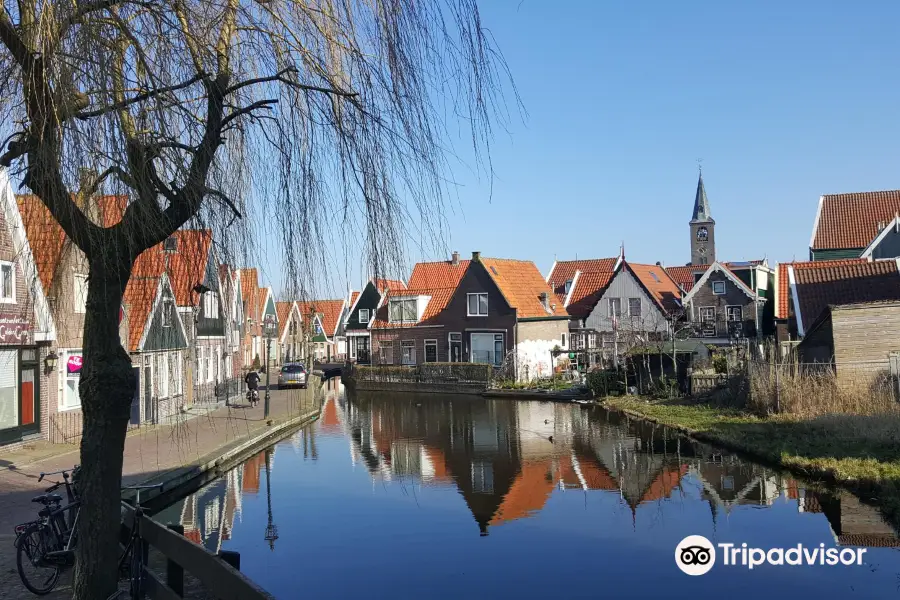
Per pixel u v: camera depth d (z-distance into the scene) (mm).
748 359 20812
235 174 4816
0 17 3746
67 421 16531
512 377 35656
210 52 4305
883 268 25125
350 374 42844
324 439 20203
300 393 32969
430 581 8484
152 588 5582
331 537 10312
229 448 16234
